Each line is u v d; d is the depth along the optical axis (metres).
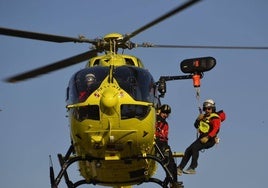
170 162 67.94
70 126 64.38
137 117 62.66
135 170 67.19
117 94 62.34
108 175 67.69
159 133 69.19
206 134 70.06
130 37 68.44
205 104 71.12
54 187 64.81
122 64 67.00
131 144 63.25
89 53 69.38
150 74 67.25
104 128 62.00
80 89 63.88
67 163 65.31
